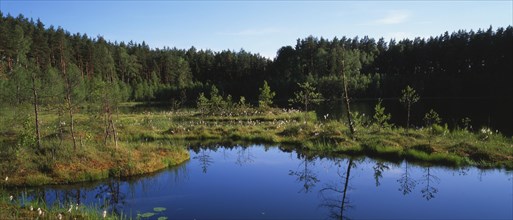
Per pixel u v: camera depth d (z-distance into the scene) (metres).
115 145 20.89
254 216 12.78
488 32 88.38
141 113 52.56
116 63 105.88
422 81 79.56
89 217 11.44
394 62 105.69
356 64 97.88
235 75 129.75
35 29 90.75
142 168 19.08
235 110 48.91
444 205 13.84
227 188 16.48
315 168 20.36
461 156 20.83
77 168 17.55
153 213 13.07
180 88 100.81
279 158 23.42
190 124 37.44
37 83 20.23
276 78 105.19
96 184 16.92
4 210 10.96
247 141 30.33
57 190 15.84
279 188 16.47
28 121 18.08
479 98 69.19
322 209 13.48
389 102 71.44
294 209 13.55
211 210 13.46
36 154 18.03
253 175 18.97
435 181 17.12
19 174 16.38
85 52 91.75
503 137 25.27
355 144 24.78
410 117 45.00
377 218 12.54
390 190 15.93
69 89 20.39
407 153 22.22
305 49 111.06
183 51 146.50
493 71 77.81
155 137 30.61
